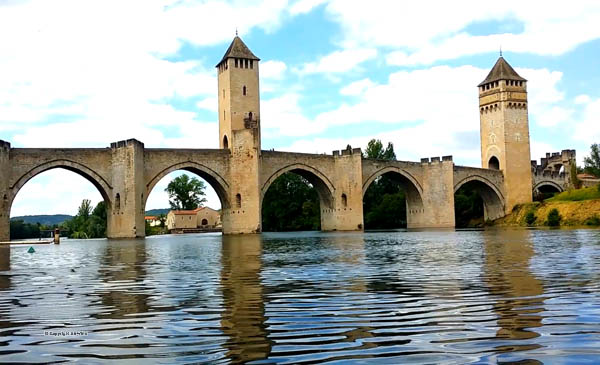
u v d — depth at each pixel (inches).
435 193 4446.4
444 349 395.9
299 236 3038.9
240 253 1565.0
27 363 380.8
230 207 3543.3
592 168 6761.8
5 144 2851.9
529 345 401.1
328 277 868.6
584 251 1341.0
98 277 944.3
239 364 368.2
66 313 572.1
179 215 7052.2
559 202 4372.5
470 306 568.1
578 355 371.6
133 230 3083.2
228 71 3796.8
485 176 4781.0
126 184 3102.9
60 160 3038.9
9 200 2878.9
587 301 585.0
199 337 448.1
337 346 410.9
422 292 677.9
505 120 4913.9
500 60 5064.0
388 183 5782.5
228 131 3786.9
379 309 562.6
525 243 1754.4
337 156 4040.4
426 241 2074.3
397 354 385.7
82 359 388.2
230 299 649.0
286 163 3774.6
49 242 2908.5
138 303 630.5
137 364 373.1
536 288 692.7
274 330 469.7
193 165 3420.3
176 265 1170.6
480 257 1224.2
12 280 922.1
